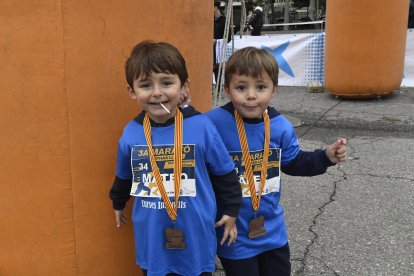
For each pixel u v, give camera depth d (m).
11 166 2.06
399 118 6.57
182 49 2.25
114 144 2.12
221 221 1.90
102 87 2.04
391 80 7.63
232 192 1.90
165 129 1.86
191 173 1.84
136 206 1.91
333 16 7.62
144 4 2.07
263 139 2.02
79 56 1.98
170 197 1.84
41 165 2.05
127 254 2.26
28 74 1.96
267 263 2.15
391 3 7.27
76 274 2.19
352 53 7.50
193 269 1.89
